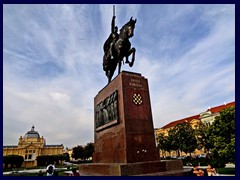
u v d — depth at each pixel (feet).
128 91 32.60
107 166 28.17
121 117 31.22
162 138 157.48
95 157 39.50
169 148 146.10
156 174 25.22
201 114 191.42
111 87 36.50
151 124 31.96
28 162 256.93
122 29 37.73
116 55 39.60
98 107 41.34
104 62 45.37
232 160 60.70
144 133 30.73
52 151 291.99
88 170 35.40
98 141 39.34
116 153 30.83
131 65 36.52
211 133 72.13
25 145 285.23
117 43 37.55
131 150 28.76
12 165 209.15
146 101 33.35
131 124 30.45
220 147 66.85
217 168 73.20
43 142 309.01
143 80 34.68
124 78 33.32
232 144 59.88
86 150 243.40
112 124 32.91
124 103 31.45
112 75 44.37
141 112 32.04
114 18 42.19
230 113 64.49
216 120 69.87
